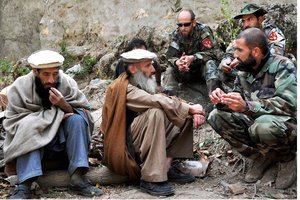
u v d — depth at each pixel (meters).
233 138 4.12
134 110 4.17
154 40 7.13
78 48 8.41
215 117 4.06
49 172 4.30
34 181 4.14
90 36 8.52
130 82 4.27
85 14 8.66
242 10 5.07
